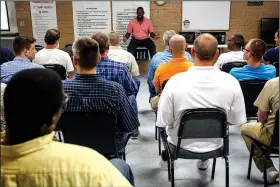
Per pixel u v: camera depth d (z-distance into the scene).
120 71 2.24
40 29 6.45
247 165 2.59
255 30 6.44
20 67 2.30
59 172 0.73
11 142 0.76
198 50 1.74
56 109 0.80
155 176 2.44
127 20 6.32
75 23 6.39
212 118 1.77
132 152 2.88
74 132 1.74
